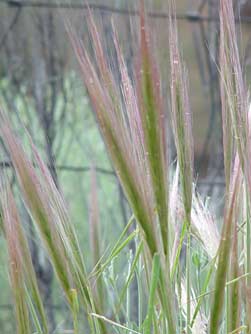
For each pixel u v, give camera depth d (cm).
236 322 35
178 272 38
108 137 31
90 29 33
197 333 38
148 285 34
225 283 34
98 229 42
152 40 31
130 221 38
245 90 35
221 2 34
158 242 32
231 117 34
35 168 37
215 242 38
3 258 41
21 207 68
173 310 33
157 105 31
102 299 39
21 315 34
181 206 39
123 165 31
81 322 52
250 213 34
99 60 33
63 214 36
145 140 31
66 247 35
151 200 32
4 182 35
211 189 100
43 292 94
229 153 34
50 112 104
